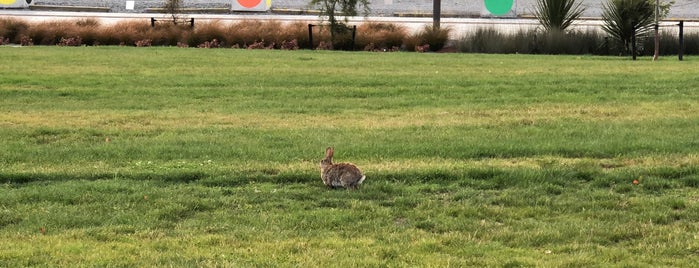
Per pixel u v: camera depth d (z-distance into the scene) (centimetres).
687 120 1388
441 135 1272
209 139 1249
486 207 877
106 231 799
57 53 2512
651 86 1800
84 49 2697
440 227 812
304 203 891
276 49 2970
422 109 1555
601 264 707
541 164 1060
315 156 1109
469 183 972
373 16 3875
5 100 1656
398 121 1418
